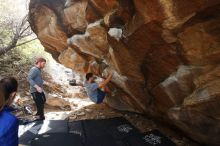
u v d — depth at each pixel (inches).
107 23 182.2
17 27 409.7
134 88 219.9
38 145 208.1
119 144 211.2
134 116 272.7
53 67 436.8
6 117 106.3
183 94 173.2
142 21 149.3
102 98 255.6
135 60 186.1
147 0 137.2
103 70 248.2
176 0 129.3
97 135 227.5
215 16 130.3
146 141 215.0
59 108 323.3
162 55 167.0
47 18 271.7
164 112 205.6
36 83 252.7
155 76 186.1
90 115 281.4
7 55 405.4
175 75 170.1
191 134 191.8
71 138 220.7
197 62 152.1
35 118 275.9
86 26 228.5
